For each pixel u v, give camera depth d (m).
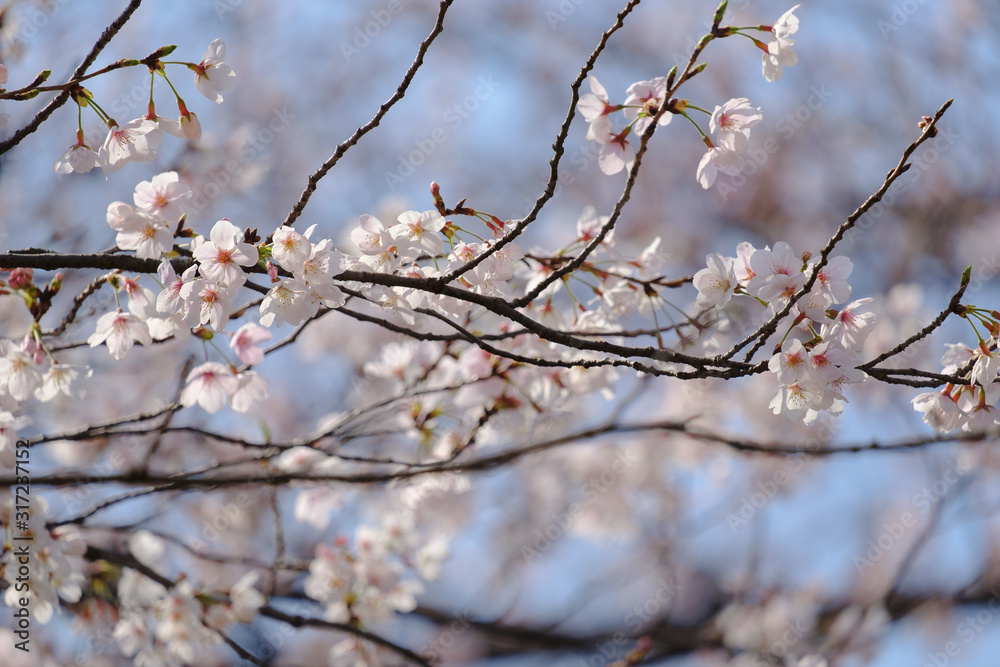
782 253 2.55
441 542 4.52
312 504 4.45
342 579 4.16
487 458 3.60
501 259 2.62
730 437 5.86
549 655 6.63
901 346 2.47
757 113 2.66
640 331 3.23
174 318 2.52
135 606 3.66
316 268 2.42
